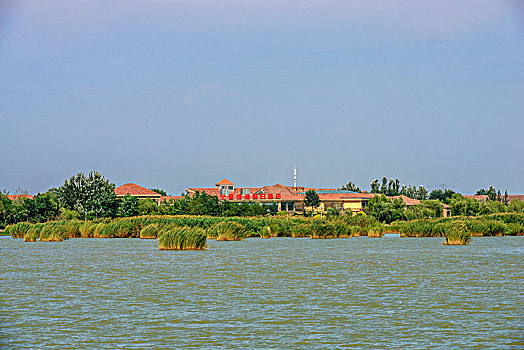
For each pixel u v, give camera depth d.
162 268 67.69
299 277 60.06
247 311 43.16
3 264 72.75
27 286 54.75
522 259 75.38
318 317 41.16
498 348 33.84
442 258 77.50
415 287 53.09
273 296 48.97
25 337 36.38
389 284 54.94
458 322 39.47
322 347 34.12
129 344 34.88
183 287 53.78
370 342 35.03
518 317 40.75
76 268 68.19
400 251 88.81
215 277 60.16
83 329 38.19
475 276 59.78
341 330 37.69
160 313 42.66
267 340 35.56
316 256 81.44
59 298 48.47
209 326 38.84
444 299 47.16
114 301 47.09
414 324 39.03
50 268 68.38
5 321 40.34
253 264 71.50
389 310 43.19
